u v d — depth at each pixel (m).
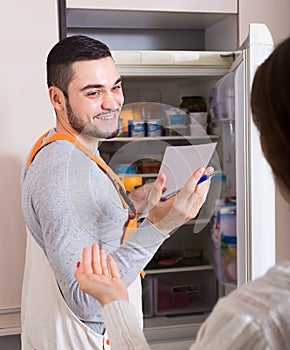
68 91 1.39
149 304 1.88
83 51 1.39
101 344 1.42
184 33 2.38
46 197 1.28
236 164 1.72
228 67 1.79
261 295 0.68
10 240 1.85
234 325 0.67
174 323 1.89
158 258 1.87
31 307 1.49
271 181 1.69
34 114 1.84
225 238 1.79
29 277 1.59
